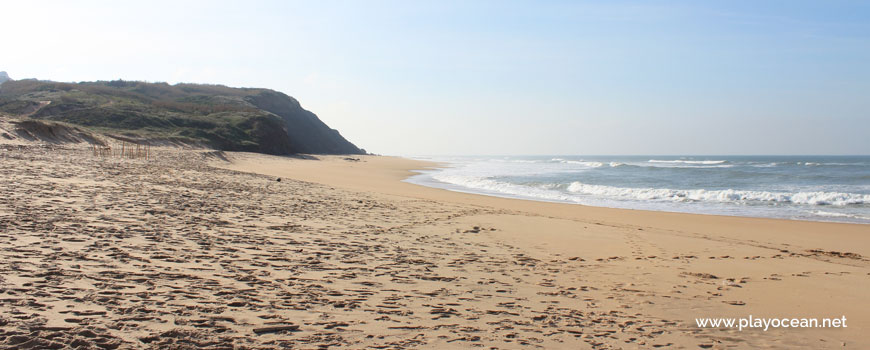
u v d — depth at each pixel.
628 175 45.03
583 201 24.39
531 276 8.12
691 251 11.18
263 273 6.60
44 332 3.76
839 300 7.21
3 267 5.42
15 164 18.14
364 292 6.16
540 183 34.72
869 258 11.54
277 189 19.91
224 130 78.50
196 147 63.31
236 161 50.66
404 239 10.82
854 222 17.73
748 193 26.02
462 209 17.55
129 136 56.44
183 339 3.96
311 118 150.88
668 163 92.25
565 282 7.85
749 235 14.61
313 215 13.24
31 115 72.31
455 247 10.38
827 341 5.46
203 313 4.66
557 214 18.27
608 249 11.12
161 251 7.22
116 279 5.49
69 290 4.88
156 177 19.31
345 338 4.41
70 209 9.91
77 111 70.25
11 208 9.27
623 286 7.75
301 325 4.64
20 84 98.00
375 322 4.96
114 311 4.43
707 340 5.35
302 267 7.23
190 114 86.81
